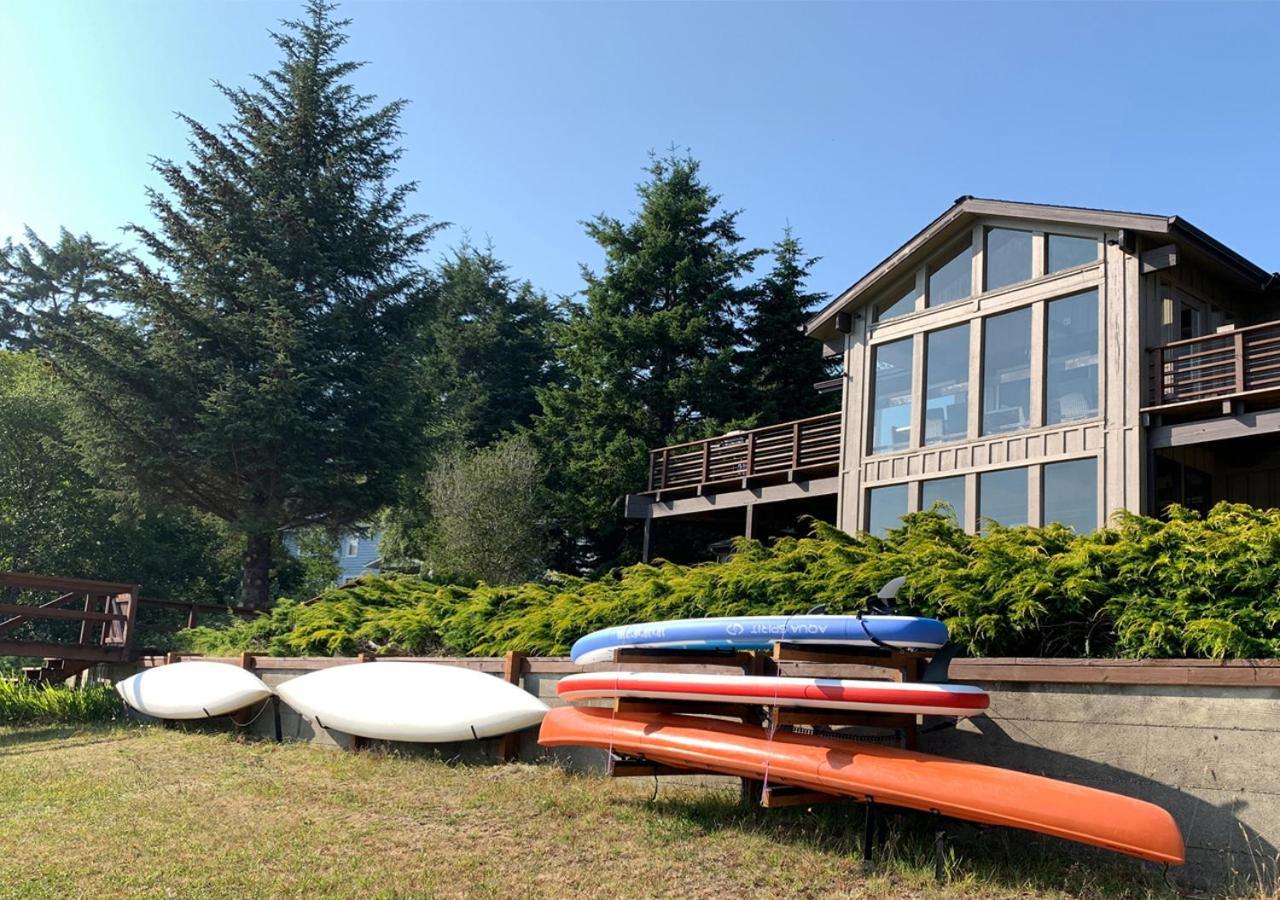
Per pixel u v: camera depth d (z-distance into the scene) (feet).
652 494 70.90
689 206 96.37
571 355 96.68
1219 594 21.06
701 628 23.06
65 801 27.53
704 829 22.02
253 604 79.30
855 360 57.93
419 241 89.66
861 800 19.60
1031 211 48.57
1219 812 18.10
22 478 87.66
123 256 81.56
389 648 42.52
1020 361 49.42
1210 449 47.88
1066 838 17.04
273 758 33.99
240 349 78.69
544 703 30.94
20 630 84.94
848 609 26.43
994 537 26.14
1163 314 46.16
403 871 20.02
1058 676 20.56
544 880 19.24
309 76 87.97
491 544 73.05
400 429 81.76
